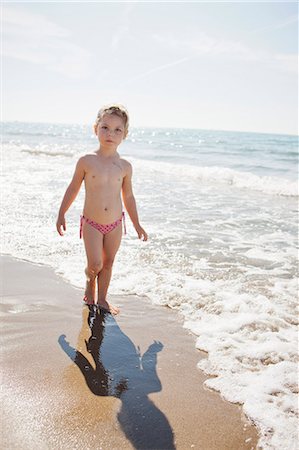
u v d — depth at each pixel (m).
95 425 1.95
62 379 2.31
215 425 2.02
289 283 4.02
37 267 4.14
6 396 2.13
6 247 4.67
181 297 3.58
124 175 3.50
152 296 3.61
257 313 3.30
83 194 8.14
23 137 34.12
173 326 3.09
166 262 4.49
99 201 3.33
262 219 6.79
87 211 3.37
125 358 2.60
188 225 6.20
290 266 4.54
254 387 2.34
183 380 2.40
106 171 3.36
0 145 21.34
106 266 3.43
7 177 9.82
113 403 2.13
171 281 3.92
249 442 1.91
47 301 3.38
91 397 2.17
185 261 4.55
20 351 2.60
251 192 9.64
